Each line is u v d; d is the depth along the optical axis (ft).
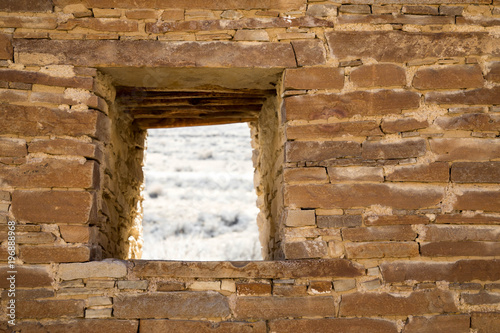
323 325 9.32
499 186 9.88
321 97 9.98
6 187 9.23
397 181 9.84
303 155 9.83
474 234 9.70
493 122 10.02
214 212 45.19
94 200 9.60
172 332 9.14
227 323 9.21
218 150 78.59
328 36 10.12
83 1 9.82
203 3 10.00
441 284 9.53
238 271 9.36
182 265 9.33
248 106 14.51
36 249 9.15
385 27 10.21
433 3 10.31
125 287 9.20
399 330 9.36
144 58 9.78
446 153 9.91
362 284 9.48
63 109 9.55
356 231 9.62
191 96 12.54
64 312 9.04
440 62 10.14
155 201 48.16
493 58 10.22
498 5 10.38
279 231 10.75
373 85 10.03
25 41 9.65
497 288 9.55
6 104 9.41
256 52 9.98
